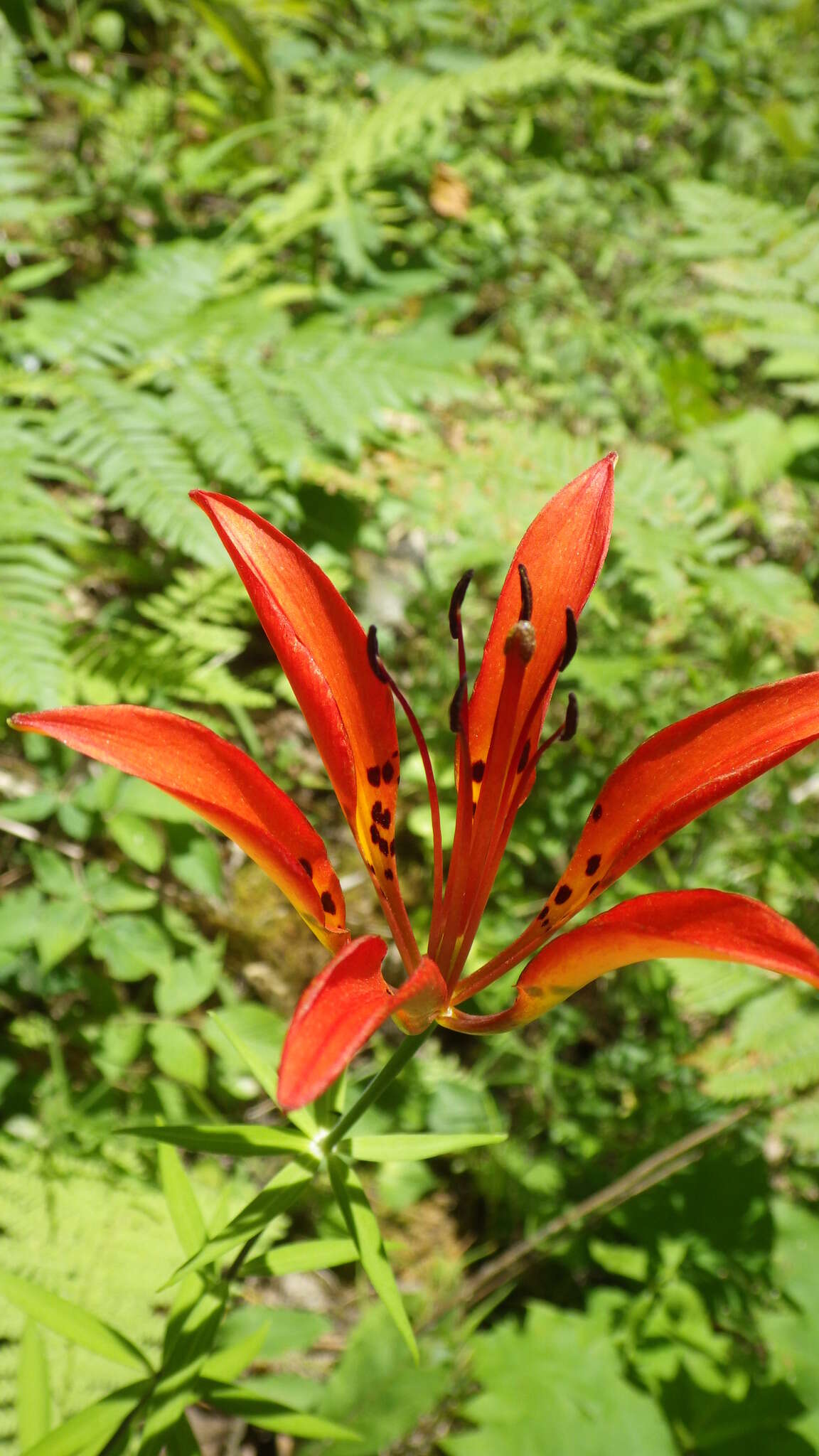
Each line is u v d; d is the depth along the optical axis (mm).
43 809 2523
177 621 2818
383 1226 2654
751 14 6375
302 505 3320
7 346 3004
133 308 3139
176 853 2590
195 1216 1658
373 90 4594
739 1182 2689
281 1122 2646
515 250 4473
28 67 3725
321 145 4090
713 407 4074
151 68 4398
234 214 4281
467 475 3285
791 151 5535
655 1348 2439
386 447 3475
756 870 3092
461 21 5078
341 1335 2559
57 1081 2436
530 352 4203
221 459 2906
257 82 4027
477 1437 2244
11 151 3242
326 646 1362
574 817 3197
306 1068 849
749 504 3861
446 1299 2502
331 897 1267
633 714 3311
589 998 3240
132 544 3438
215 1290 1622
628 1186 2629
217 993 2855
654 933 1035
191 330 3121
